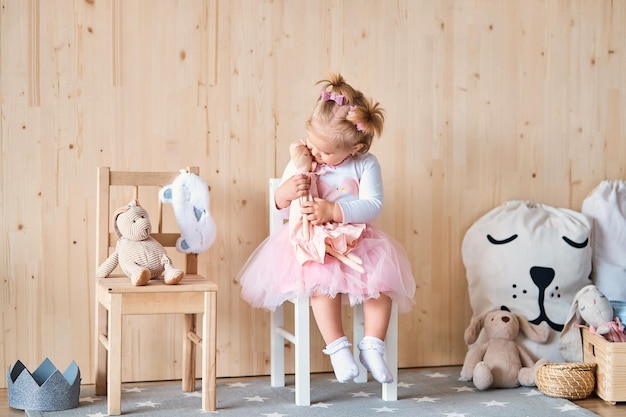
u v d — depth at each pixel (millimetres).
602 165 3068
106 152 2609
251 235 2752
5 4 2510
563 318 2760
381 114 2432
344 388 2586
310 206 2334
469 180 2947
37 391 2215
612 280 2902
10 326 2549
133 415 2203
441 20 2898
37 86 2541
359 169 2469
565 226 2850
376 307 2350
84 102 2584
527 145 3002
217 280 2729
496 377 2562
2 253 2533
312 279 2285
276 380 2611
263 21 2732
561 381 2412
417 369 2895
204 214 2512
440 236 2924
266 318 2779
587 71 3043
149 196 2645
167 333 2688
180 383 2643
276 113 2756
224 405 2338
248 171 2738
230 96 2711
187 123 2678
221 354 2744
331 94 2365
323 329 2334
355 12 2814
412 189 2891
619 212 2936
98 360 2434
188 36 2668
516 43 2977
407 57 2869
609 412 2305
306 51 2773
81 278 2600
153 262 2312
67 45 2564
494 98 2961
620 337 2496
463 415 2232
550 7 3004
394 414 2242
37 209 2557
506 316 2695
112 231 2611
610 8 3055
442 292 2934
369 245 2371
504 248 2801
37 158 2551
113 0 2598
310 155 2430
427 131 2898
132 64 2621
